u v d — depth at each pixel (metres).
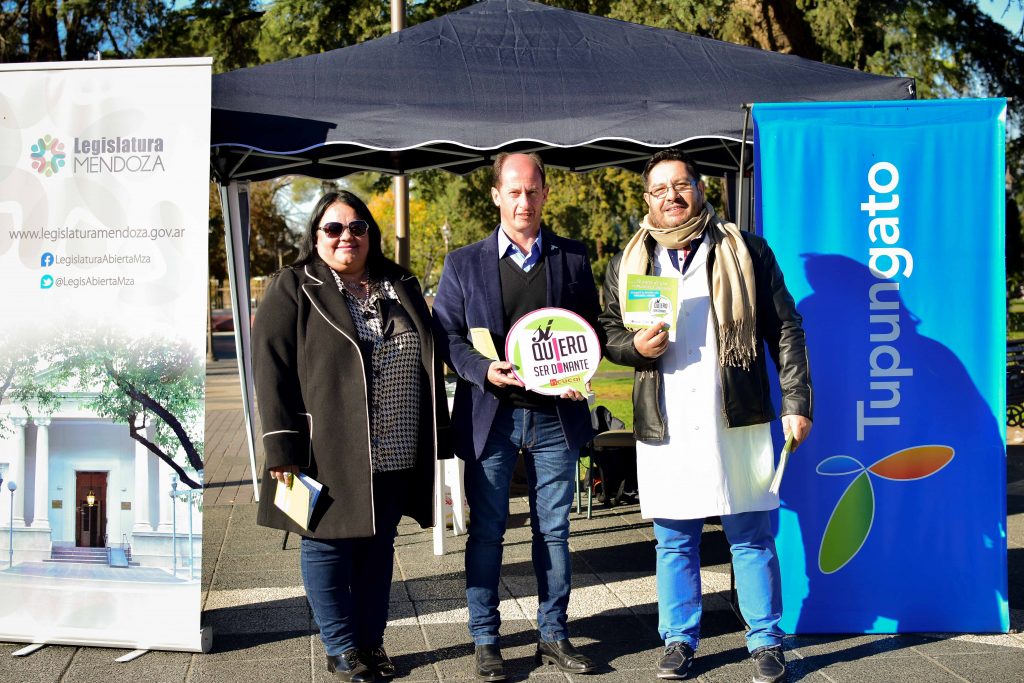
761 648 3.66
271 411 3.43
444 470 5.81
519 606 4.61
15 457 3.95
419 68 5.25
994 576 4.12
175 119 3.80
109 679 3.67
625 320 3.50
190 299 3.81
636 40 5.79
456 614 4.50
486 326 3.65
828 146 4.06
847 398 4.10
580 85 5.27
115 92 3.83
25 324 3.91
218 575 5.16
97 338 3.87
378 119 4.98
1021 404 9.76
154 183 3.81
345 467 3.46
